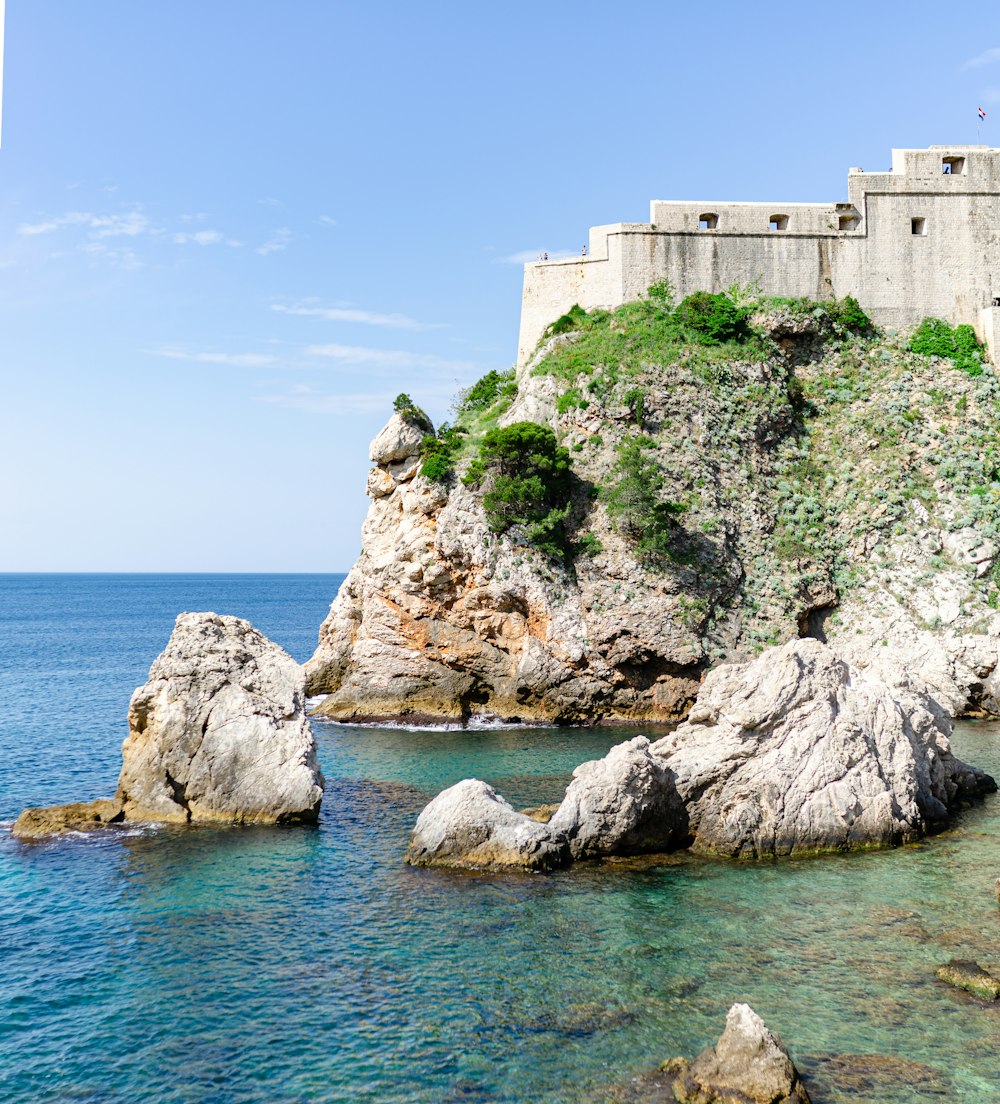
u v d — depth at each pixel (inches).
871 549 2297.0
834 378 2620.6
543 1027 706.8
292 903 950.4
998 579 2196.1
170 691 1256.2
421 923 898.1
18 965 818.2
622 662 2101.4
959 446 2417.6
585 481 2289.6
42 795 1423.5
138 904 951.0
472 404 2807.6
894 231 2746.1
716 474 2326.5
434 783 1494.8
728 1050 633.6
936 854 1086.4
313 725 2118.6
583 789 1103.6
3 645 4222.4
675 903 941.8
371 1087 636.7
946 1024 703.7
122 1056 679.1
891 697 1207.6
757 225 2721.5
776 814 1088.8
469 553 2169.0
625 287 2687.0
